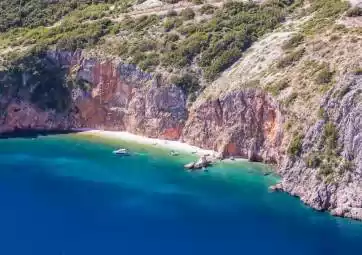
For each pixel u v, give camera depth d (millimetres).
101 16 136375
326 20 105812
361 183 77875
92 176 93625
